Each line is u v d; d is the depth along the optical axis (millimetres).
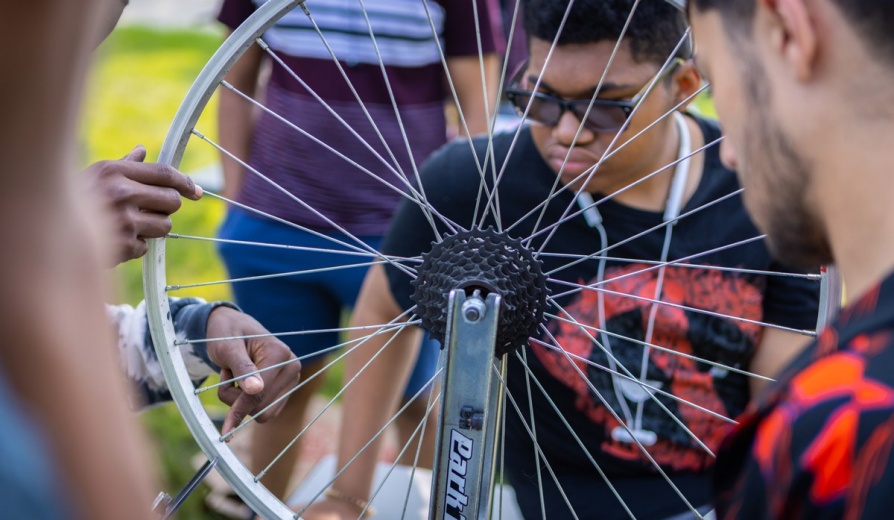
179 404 1131
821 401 567
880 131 584
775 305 1395
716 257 1369
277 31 1957
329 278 1986
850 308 602
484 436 949
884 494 522
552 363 1378
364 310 1554
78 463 385
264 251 1985
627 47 1240
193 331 1185
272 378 1180
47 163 391
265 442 2029
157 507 1037
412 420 2041
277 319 2020
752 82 640
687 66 1304
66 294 394
